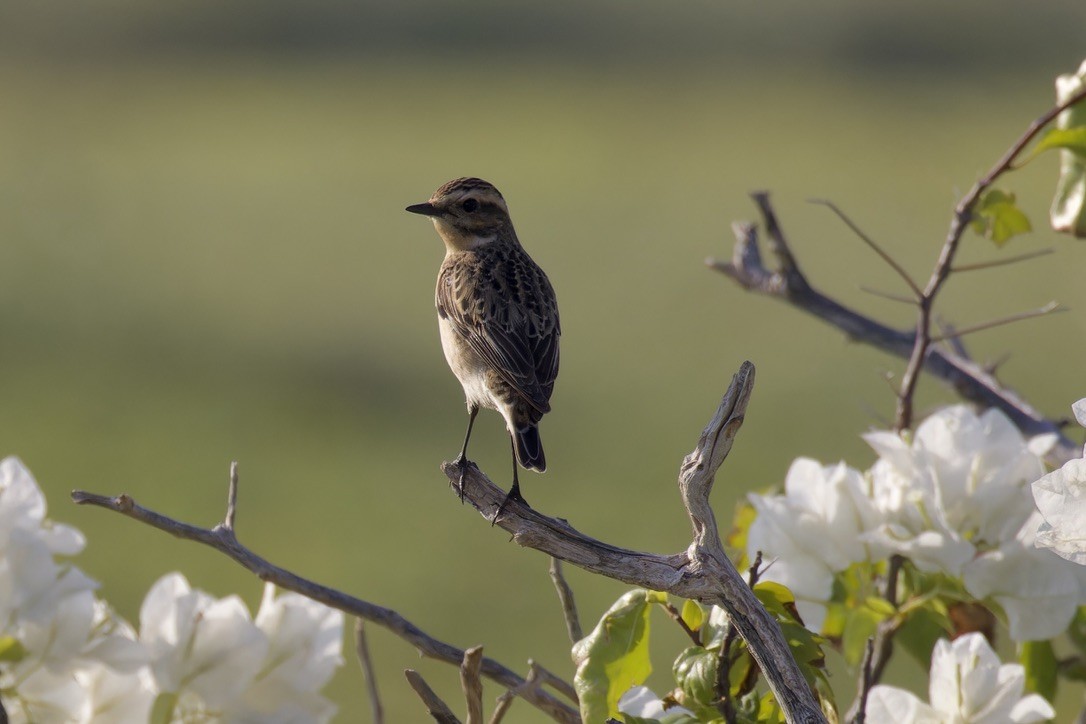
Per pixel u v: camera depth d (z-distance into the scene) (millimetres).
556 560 4137
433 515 14898
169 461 16594
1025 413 6180
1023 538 4102
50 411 18297
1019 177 32875
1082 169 5137
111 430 17688
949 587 4227
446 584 12938
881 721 3670
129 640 3557
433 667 11445
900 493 4293
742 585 3525
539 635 11898
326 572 13203
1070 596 4066
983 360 19703
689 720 3652
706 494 3574
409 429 18078
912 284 5184
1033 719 3613
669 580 3539
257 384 20078
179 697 3701
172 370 20812
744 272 6785
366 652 4375
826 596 4293
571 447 17281
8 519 3568
